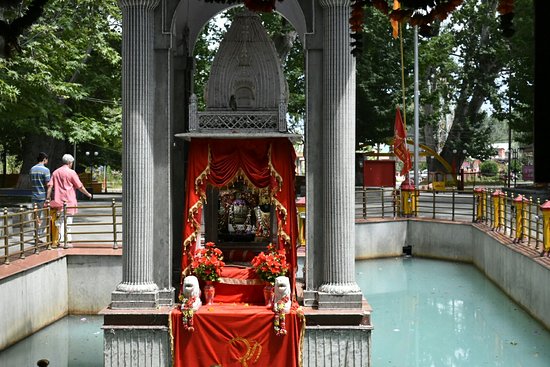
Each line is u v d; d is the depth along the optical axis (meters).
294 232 9.12
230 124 9.24
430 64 36.75
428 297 15.65
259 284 8.98
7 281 10.44
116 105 24.72
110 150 38.19
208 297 8.94
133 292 8.76
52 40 19.78
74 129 22.53
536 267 12.58
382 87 35.59
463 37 39.16
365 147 41.66
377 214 23.66
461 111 42.19
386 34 34.81
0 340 10.18
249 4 4.34
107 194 36.09
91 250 13.26
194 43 11.30
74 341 11.38
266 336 8.48
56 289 12.48
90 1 20.75
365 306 8.83
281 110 9.21
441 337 12.28
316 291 8.87
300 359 8.48
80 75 24.08
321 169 8.93
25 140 27.61
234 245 9.75
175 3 8.94
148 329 8.58
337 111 8.77
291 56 32.38
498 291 16.03
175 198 10.25
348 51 8.74
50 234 13.34
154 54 8.95
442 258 20.77
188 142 10.62
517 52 28.48
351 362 8.55
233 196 9.94
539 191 26.42
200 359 8.50
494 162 70.06
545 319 11.96
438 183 39.09
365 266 19.73
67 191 13.43
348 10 8.73
